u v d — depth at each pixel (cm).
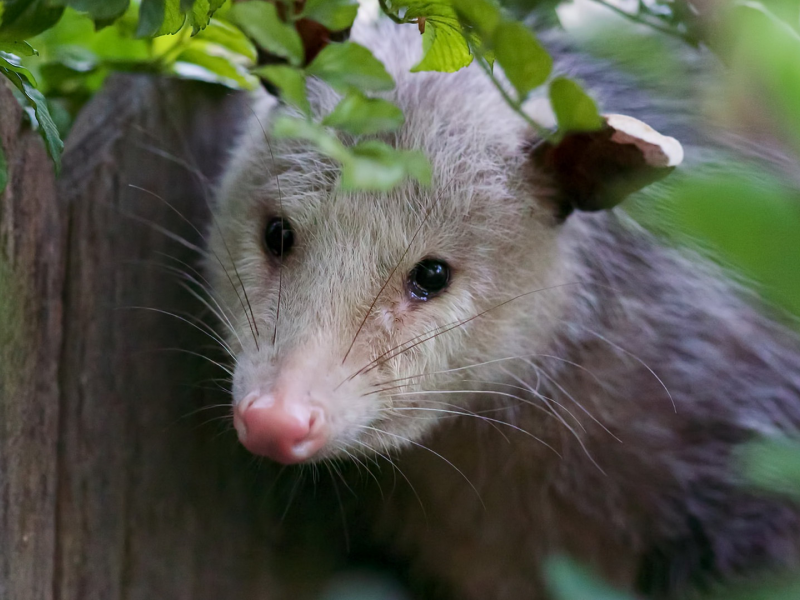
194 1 54
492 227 60
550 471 65
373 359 59
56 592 60
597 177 60
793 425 65
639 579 66
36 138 58
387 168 54
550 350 63
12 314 58
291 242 60
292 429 57
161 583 62
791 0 44
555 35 61
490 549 67
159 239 62
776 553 64
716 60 54
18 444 59
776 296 42
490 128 60
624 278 64
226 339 62
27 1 55
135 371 62
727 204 36
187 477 62
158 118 62
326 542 65
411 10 54
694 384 64
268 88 60
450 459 65
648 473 64
